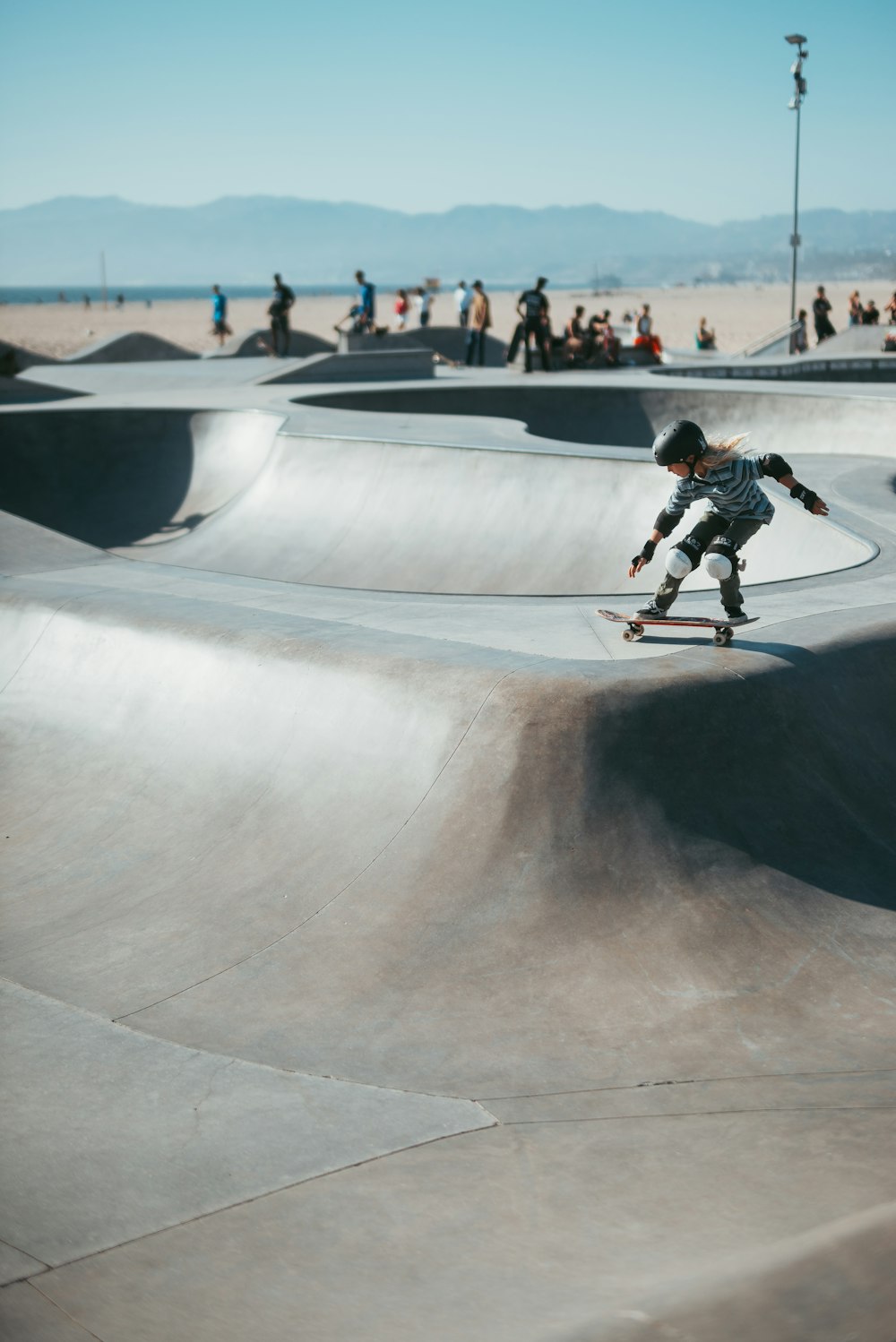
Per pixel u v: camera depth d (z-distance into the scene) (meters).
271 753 6.28
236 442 17.17
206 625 7.14
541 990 4.67
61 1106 4.02
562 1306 2.70
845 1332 2.09
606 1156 3.59
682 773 5.44
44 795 6.78
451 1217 3.28
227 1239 3.21
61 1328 2.80
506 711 5.56
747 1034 4.39
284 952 5.07
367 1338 2.71
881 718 6.25
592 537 12.30
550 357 26.39
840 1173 3.36
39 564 10.17
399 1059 4.31
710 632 6.67
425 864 5.34
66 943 5.37
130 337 33.66
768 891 5.11
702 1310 2.27
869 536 9.22
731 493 5.90
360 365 24.28
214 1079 4.20
